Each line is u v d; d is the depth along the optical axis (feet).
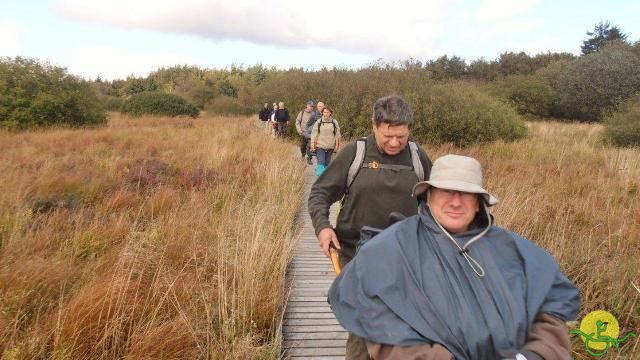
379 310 6.01
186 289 13.92
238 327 12.76
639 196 27.68
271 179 29.17
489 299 5.97
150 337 11.44
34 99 67.97
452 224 6.56
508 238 6.55
